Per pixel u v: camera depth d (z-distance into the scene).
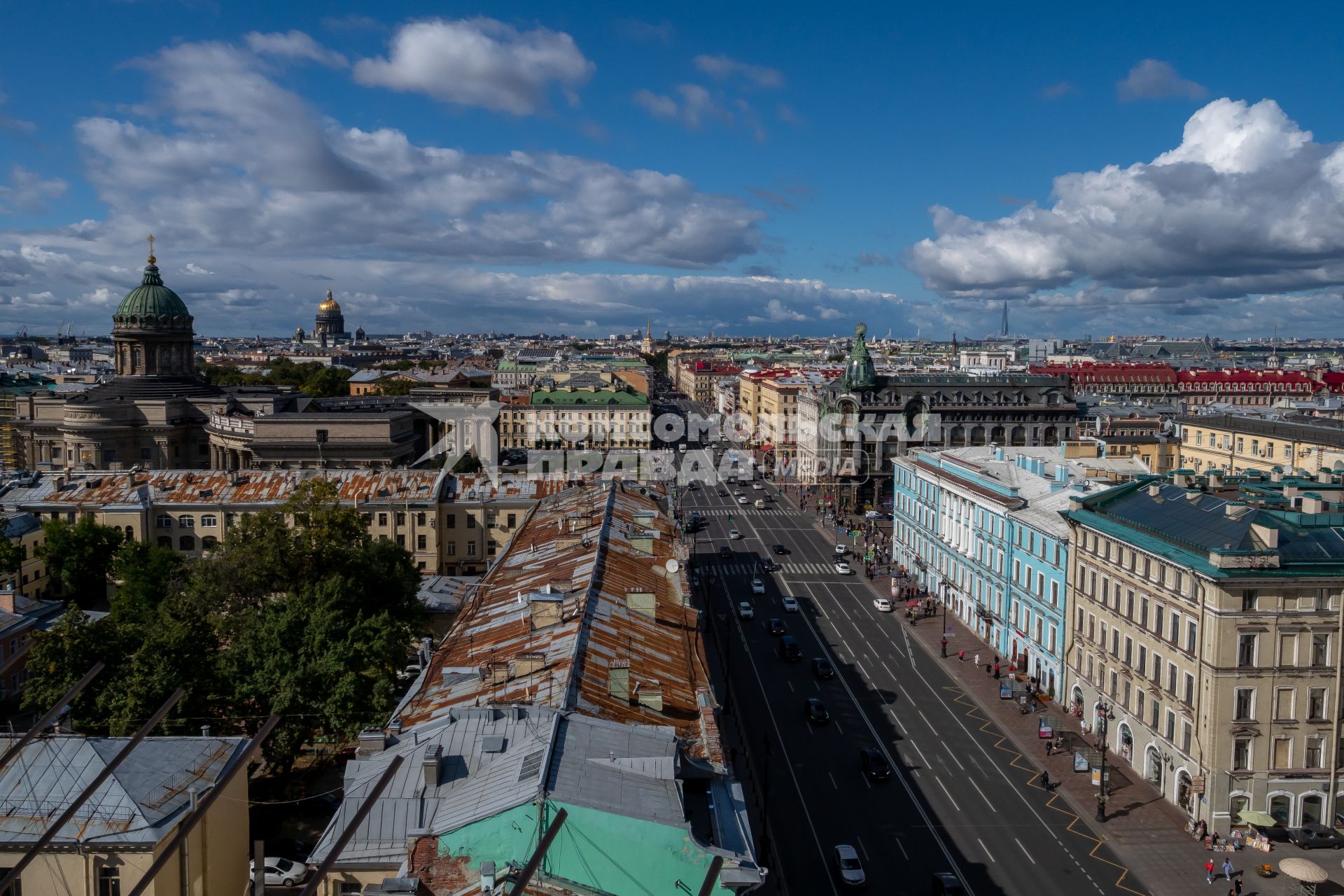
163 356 199.88
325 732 60.44
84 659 59.16
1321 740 64.50
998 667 94.38
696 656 55.22
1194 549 66.75
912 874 58.56
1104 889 57.00
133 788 42.62
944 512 121.00
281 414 167.00
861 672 94.94
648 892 32.62
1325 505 68.81
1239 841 62.44
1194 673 65.75
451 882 32.47
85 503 112.25
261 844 31.39
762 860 60.00
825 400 196.12
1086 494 89.88
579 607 55.91
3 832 40.47
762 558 147.62
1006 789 70.12
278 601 68.56
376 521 117.25
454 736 39.69
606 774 35.41
